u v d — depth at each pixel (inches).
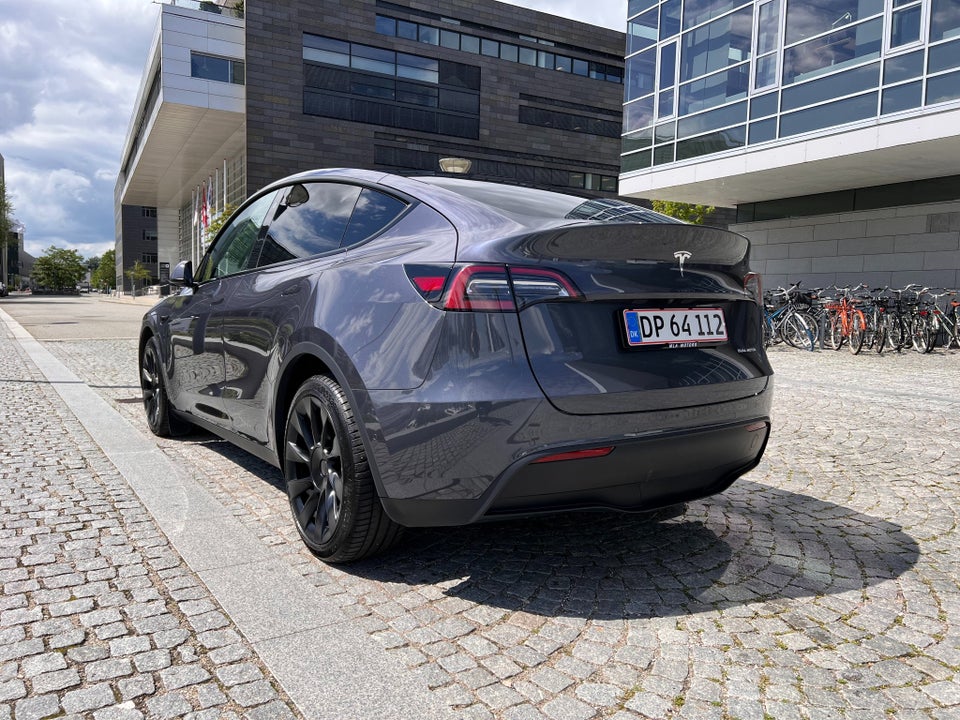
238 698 71.0
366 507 98.0
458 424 86.7
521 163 1766.7
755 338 110.5
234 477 153.4
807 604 94.9
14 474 153.3
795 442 201.0
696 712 69.7
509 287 87.0
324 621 87.9
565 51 1806.1
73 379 312.2
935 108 466.9
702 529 124.8
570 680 75.3
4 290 3078.2
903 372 371.6
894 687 74.9
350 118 1547.7
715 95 636.7
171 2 1465.3
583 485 90.0
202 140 1784.0
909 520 131.4
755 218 758.5
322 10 1505.9
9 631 83.9
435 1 1626.5
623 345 92.1
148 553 109.4
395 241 104.6
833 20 531.8
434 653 80.6
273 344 118.1
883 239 631.8
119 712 68.1
